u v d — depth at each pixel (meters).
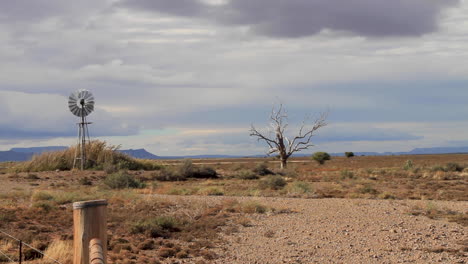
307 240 14.52
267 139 65.50
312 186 34.03
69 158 46.50
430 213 19.34
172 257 12.46
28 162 45.50
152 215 18.17
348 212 20.00
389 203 23.16
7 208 18.77
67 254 11.45
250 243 14.12
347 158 143.75
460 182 38.66
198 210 19.88
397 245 13.84
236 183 38.41
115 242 13.55
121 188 31.61
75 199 22.62
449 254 12.70
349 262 11.91
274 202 23.52
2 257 11.02
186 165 44.59
